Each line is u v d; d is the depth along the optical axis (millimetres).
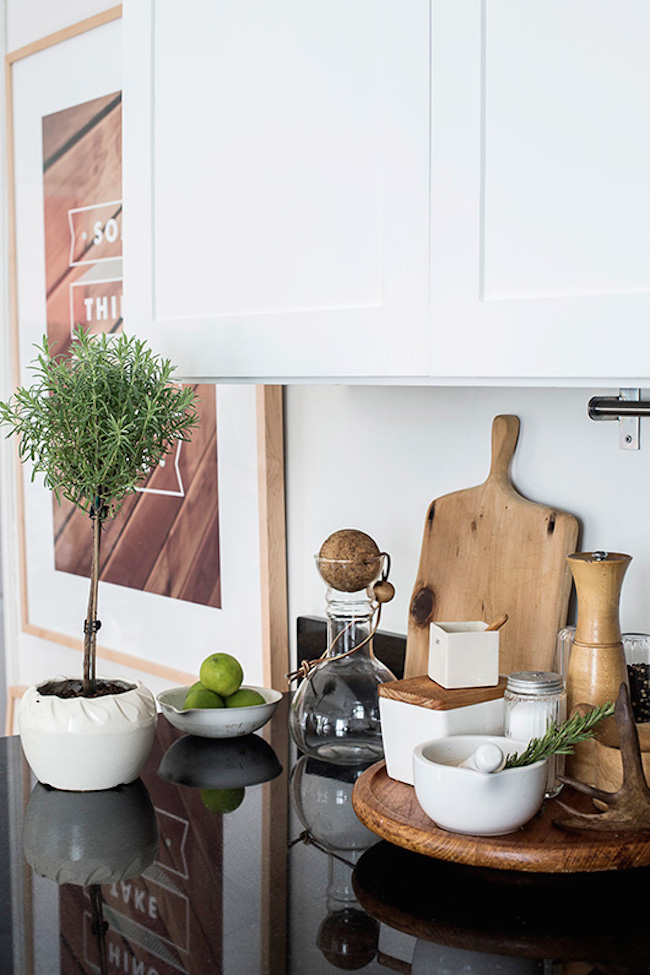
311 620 1725
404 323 1078
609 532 1330
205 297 1321
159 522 2053
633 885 1031
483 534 1426
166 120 1350
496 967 889
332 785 1345
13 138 2361
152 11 1355
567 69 932
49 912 1005
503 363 993
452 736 1117
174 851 1143
